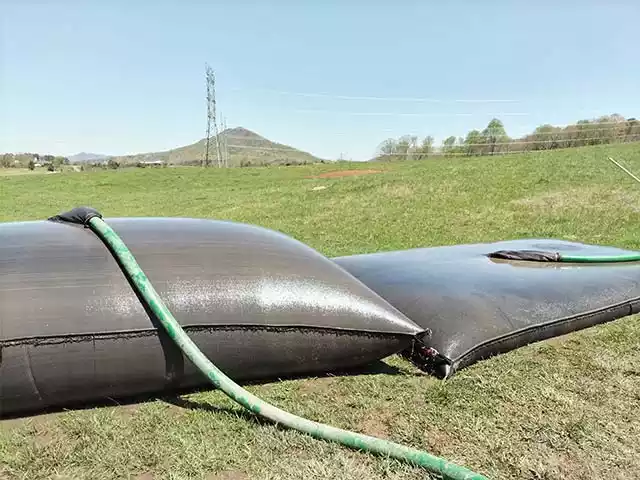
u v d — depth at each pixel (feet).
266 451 6.88
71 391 7.77
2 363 7.28
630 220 26.66
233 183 67.67
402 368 9.62
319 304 8.95
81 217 9.76
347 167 79.87
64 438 7.14
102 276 8.18
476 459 6.82
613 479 6.46
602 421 7.69
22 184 70.54
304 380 9.09
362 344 9.12
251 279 8.84
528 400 8.29
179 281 8.46
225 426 7.43
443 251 14.75
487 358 9.80
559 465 6.70
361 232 28.30
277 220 34.58
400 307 10.51
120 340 7.80
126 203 52.34
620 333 11.16
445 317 9.92
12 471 6.44
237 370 8.71
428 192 39.60
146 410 7.89
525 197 34.42
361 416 7.89
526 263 13.52
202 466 6.57
